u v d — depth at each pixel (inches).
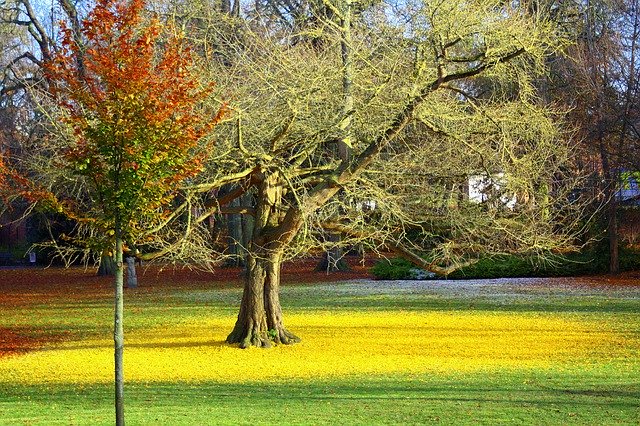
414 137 681.0
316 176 643.5
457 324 805.2
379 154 665.0
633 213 1380.4
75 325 863.7
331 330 770.2
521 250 679.1
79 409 423.5
